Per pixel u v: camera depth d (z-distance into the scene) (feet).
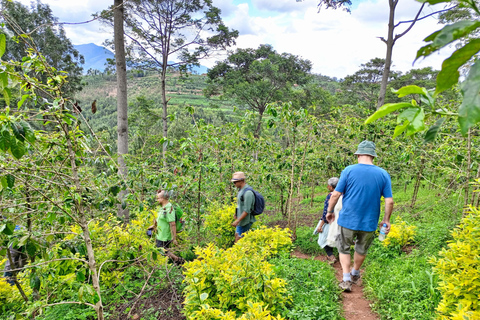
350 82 126.00
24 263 11.65
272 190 28.55
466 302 7.48
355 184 12.29
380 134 21.40
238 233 18.29
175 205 14.29
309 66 99.91
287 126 20.30
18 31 6.51
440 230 16.53
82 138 8.07
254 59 100.78
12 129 5.73
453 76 1.48
